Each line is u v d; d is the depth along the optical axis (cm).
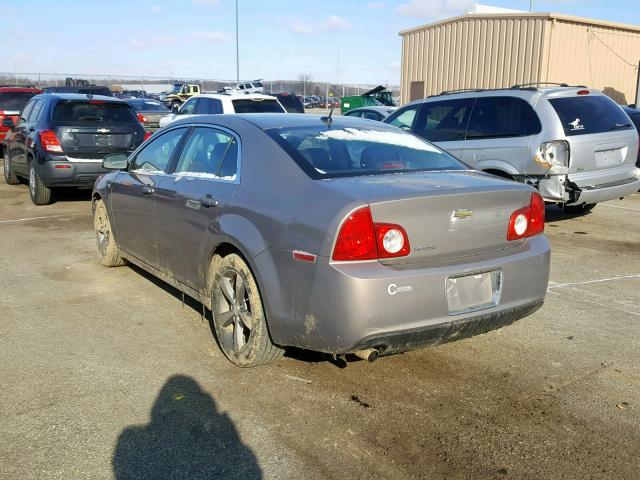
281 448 313
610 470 297
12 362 411
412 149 441
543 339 457
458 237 352
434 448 314
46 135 947
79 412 346
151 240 508
